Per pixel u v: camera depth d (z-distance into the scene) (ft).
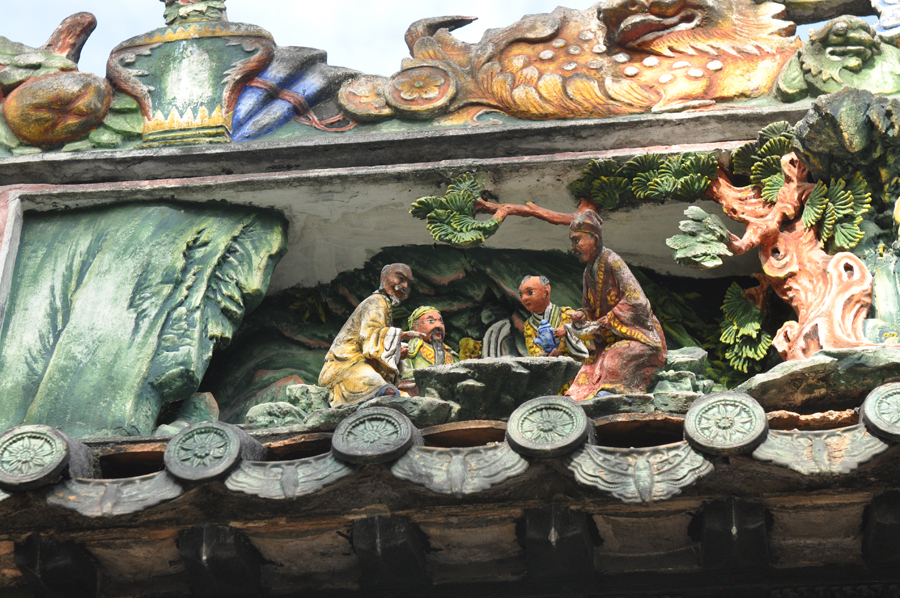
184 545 12.01
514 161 15.88
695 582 12.09
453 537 12.07
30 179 16.26
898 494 11.28
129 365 14.39
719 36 16.67
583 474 10.87
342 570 12.47
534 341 14.55
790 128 15.37
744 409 10.85
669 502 11.57
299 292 17.11
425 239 16.75
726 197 15.56
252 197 16.26
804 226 14.96
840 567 11.95
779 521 11.76
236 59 16.99
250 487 11.15
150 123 16.52
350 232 16.71
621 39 16.72
